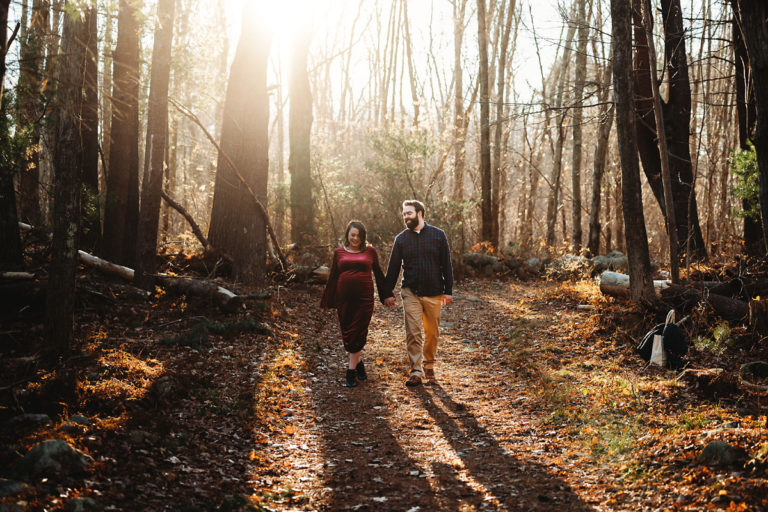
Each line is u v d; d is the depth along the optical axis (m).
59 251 5.37
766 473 3.37
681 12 12.30
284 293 10.83
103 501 3.18
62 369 5.00
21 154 7.23
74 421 4.13
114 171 10.45
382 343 8.53
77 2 4.93
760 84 4.58
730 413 4.97
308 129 16.84
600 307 9.26
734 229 19.22
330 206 18.02
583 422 5.06
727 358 6.90
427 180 20.19
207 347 6.88
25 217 9.89
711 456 3.68
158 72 8.41
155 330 7.29
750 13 4.54
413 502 3.68
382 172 16.52
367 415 5.48
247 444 4.56
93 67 6.64
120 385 4.98
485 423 5.24
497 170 20.31
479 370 7.21
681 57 12.30
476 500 3.69
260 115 11.30
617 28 8.40
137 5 6.06
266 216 11.05
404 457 4.48
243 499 3.51
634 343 7.63
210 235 11.55
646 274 8.42
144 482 3.53
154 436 4.17
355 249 6.48
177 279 8.92
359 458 4.46
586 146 26.66
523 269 16.02
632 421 5.00
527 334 8.66
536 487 3.83
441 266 6.51
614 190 22.62
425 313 6.54
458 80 21.69
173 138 19.84
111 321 7.31
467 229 20.55
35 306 6.79
